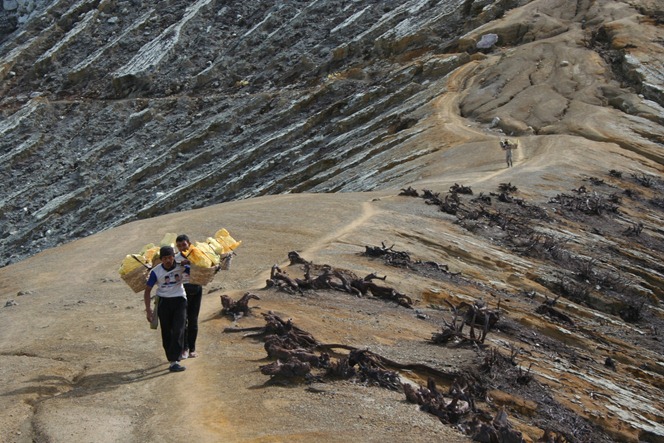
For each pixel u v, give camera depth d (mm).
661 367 17141
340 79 57594
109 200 51812
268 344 10344
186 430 8086
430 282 17328
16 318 13234
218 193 49688
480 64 53906
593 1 58312
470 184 30234
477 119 46781
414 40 59625
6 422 8461
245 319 12305
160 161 53781
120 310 13430
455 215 23641
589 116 44062
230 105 58562
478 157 38531
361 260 17844
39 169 56438
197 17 70500
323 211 23516
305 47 64375
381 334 12648
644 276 23172
